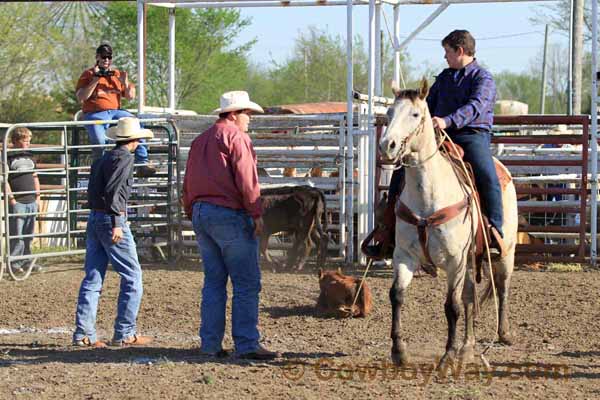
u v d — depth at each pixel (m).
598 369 7.81
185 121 15.50
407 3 15.89
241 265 8.09
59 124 13.77
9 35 40.22
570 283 12.23
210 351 8.28
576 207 13.84
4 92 40.81
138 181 15.45
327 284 10.25
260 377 7.43
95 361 8.12
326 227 13.99
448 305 7.75
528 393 6.94
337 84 59.00
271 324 9.94
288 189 13.80
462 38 8.16
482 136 8.23
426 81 7.22
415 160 7.38
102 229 8.77
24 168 13.87
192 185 8.14
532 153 15.55
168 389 7.04
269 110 26.39
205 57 50.28
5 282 12.87
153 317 10.36
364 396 6.84
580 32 24.59
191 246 15.44
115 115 15.20
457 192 7.65
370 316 10.27
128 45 47.84
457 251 7.62
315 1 15.78
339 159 14.52
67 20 41.47
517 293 11.51
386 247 8.27
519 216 14.12
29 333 9.63
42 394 6.96
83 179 15.36
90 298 8.93
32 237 13.46
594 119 13.57
